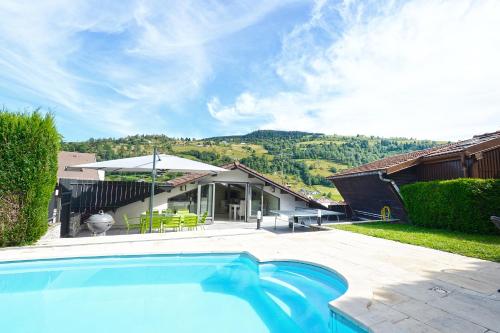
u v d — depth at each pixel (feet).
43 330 15.33
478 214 32.19
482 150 36.94
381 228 37.47
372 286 16.19
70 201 39.34
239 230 35.35
